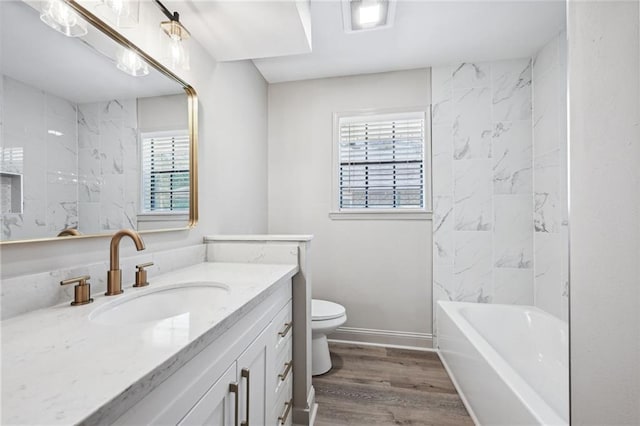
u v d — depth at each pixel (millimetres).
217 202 1827
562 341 1920
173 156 1406
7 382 460
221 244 1627
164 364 531
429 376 2041
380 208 2656
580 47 520
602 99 462
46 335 647
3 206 747
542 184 2217
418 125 2621
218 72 1843
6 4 758
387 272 2562
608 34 447
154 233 1299
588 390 492
